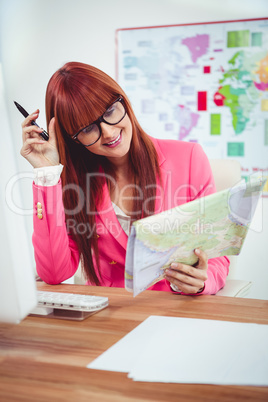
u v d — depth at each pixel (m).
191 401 0.58
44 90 3.32
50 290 1.14
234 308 0.94
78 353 0.73
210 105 2.94
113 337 0.80
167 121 3.05
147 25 3.03
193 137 3.00
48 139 1.35
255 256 2.88
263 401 0.58
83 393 0.60
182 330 0.81
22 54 3.35
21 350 0.75
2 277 0.71
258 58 2.82
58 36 3.25
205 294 1.05
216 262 1.27
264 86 2.83
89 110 1.23
